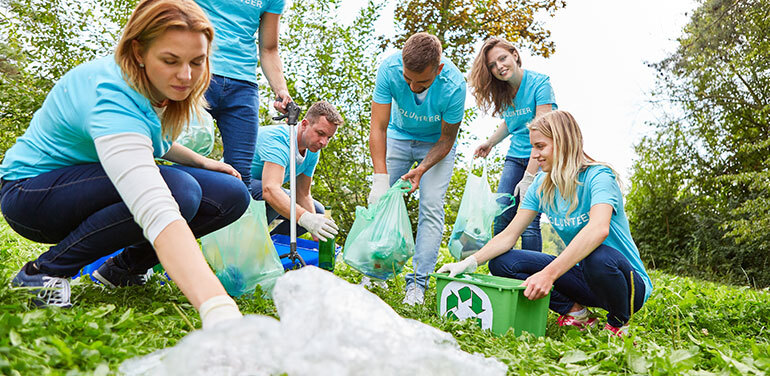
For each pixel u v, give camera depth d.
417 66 3.30
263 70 3.47
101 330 1.68
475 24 10.22
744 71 13.16
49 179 2.06
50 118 2.01
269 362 1.24
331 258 3.41
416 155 3.93
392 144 3.93
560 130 2.94
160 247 1.52
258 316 1.31
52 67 8.79
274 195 3.38
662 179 13.45
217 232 2.95
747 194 12.89
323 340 1.24
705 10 13.08
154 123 1.85
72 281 2.78
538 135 3.00
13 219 2.14
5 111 8.35
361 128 8.76
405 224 3.54
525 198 3.24
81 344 1.49
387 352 1.28
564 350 2.23
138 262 2.61
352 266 3.57
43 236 2.21
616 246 2.93
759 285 11.58
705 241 12.51
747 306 3.68
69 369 1.38
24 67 8.70
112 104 1.74
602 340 2.43
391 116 3.99
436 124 3.78
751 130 13.20
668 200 13.28
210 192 2.42
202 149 2.81
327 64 8.62
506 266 3.12
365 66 8.73
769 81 12.96
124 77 1.80
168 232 1.52
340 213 8.46
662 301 3.70
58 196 2.06
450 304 2.81
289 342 1.26
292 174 3.13
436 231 3.69
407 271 4.55
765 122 12.78
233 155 3.22
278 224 4.25
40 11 8.80
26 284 2.07
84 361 1.43
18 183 2.07
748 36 12.84
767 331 3.30
